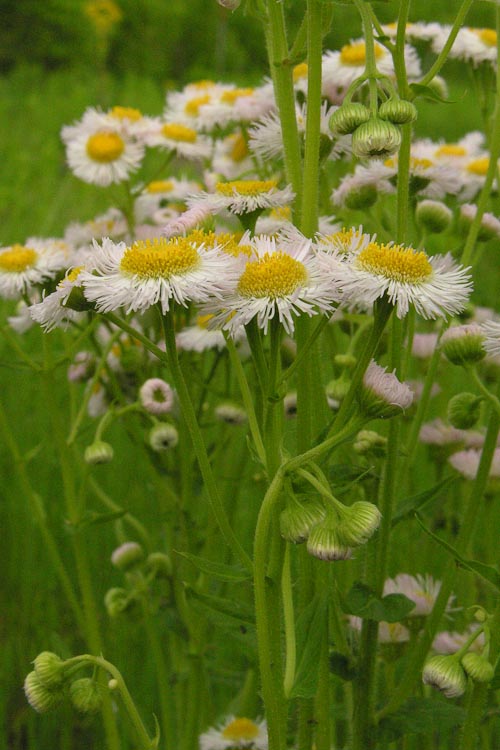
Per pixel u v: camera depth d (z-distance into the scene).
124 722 0.41
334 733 0.39
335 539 0.27
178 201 0.45
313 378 0.33
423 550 0.42
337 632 0.33
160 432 0.37
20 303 0.40
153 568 0.39
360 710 0.33
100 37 2.09
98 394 0.41
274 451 0.29
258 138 0.35
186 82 2.07
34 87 1.61
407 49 0.39
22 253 0.37
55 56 2.09
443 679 0.30
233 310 0.28
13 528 0.48
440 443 0.38
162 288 0.27
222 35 2.04
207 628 0.40
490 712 0.34
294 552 0.37
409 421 0.39
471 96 1.60
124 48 2.18
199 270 0.28
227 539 0.29
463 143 0.45
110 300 0.28
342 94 0.39
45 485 0.49
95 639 0.38
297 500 0.28
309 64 0.30
